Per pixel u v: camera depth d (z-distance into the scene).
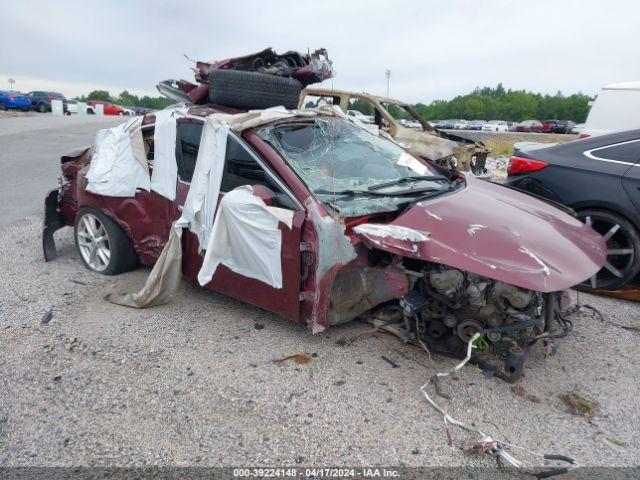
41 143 15.55
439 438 2.67
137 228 4.44
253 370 3.25
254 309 4.11
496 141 22.62
